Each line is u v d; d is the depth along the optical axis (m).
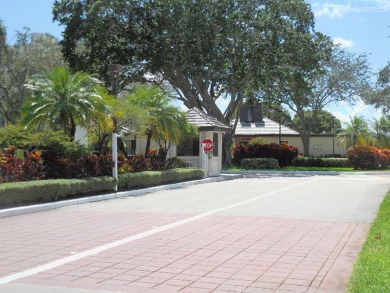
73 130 18.12
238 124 58.75
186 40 34.38
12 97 41.97
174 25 34.75
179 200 16.09
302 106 49.34
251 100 44.88
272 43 35.28
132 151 28.86
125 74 35.53
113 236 9.38
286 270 6.77
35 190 13.82
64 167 16.53
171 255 7.73
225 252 7.92
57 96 17.08
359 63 47.88
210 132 28.30
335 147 57.50
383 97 23.78
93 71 35.34
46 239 9.12
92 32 34.34
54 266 7.05
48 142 16.28
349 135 53.56
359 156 39.75
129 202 15.53
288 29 35.16
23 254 7.85
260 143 43.19
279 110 51.94
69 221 11.38
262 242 8.72
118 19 35.91
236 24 34.94
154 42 35.19
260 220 11.40
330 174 33.88
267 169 38.47
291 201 15.70
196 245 8.49
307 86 39.38
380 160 40.06
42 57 42.47
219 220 11.43
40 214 12.66
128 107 19.44
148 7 34.59
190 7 34.22
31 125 17.22
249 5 35.78
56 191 14.65
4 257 7.65
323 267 6.93
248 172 35.41
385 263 6.59
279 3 36.47
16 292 5.81
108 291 5.84
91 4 34.03
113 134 18.25
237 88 38.84
